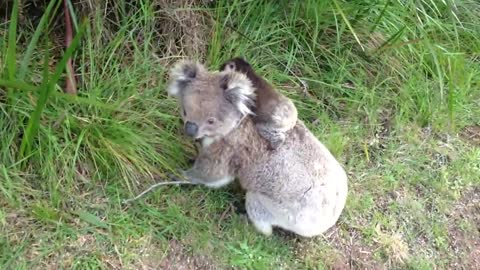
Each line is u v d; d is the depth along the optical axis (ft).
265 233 8.60
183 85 7.92
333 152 9.56
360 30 10.46
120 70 9.33
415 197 9.57
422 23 10.92
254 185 8.32
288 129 8.21
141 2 9.46
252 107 8.12
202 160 8.37
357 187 9.43
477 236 9.44
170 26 9.71
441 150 10.08
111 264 8.04
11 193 8.18
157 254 8.24
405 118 10.24
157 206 8.57
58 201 8.30
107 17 9.50
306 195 8.19
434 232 9.29
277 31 10.16
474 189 9.84
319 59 10.34
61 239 8.07
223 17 10.07
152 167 8.71
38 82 8.84
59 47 9.32
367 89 10.28
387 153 9.87
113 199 8.47
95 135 8.66
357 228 9.05
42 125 8.51
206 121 7.79
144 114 8.98
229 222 8.67
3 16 9.27
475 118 10.62
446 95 10.55
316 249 8.75
